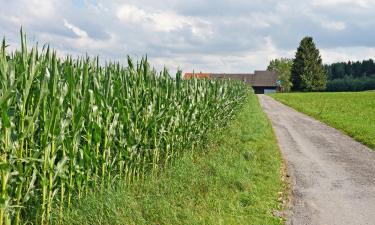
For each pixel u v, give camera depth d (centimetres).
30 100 513
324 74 10962
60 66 613
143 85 799
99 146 693
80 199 612
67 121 555
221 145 1237
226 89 1705
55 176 545
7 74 459
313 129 2034
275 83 10938
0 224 464
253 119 2158
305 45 10919
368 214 743
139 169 822
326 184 944
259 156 1152
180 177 793
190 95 1080
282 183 930
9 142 471
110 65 750
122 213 593
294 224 675
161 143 923
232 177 848
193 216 621
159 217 608
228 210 688
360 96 6419
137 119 762
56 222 554
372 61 15812
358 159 1253
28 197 505
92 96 620
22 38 482
